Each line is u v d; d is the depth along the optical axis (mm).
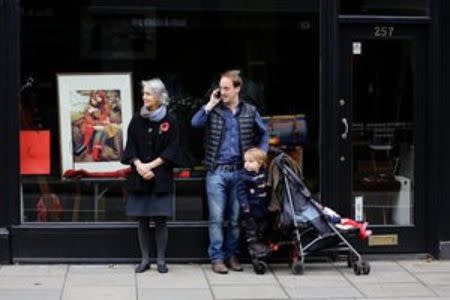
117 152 8086
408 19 8172
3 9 7812
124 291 6996
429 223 8336
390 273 7738
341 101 8172
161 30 8078
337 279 7477
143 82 7820
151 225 7926
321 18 8094
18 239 7902
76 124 8062
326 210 7664
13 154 7883
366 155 8242
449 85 8242
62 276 7504
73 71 8023
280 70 8172
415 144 8320
